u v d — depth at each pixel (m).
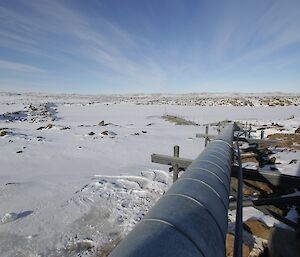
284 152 14.11
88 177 10.73
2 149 15.75
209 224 1.98
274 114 44.38
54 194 8.86
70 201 8.33
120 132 24.19
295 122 28.69
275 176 6.03
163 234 1.63
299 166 11.12
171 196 2.29
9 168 12.08
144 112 51.03
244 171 6.23
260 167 11.42
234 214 7.30
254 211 7.48
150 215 1.95
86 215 7.45
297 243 5.46
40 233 6.45
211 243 1.82
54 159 13.82
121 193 9.02
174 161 7.06
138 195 8.91
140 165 12.62
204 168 3.29
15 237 6.26
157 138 21.05
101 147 17.12
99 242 6.12
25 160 13.52
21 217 7.23
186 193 2.34
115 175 10.92
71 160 13.68
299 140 16.91
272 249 5.46
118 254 1.49
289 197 5.48
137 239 1.59
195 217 1.95
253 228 6.29
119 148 16.88
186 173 3.11
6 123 32.88
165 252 1.48
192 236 1.72
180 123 33.50
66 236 6.35
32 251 5.73
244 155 12.41
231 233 5.84
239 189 3.78
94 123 33.34
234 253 2.15
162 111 53.00
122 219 7.23
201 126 30.11
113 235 6.45
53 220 7.11
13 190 9.14
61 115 45.03
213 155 4.28
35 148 16.28
